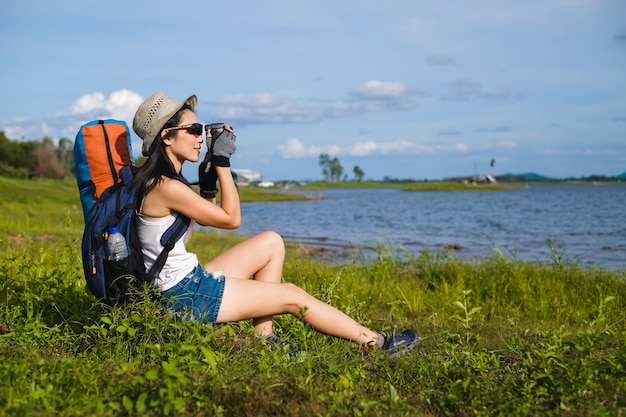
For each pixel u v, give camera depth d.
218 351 4.04
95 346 4.17
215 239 16.55
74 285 5.65
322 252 16.66
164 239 4.05
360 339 4.36
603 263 14.07
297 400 3.48
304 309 4.23
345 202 73.94
